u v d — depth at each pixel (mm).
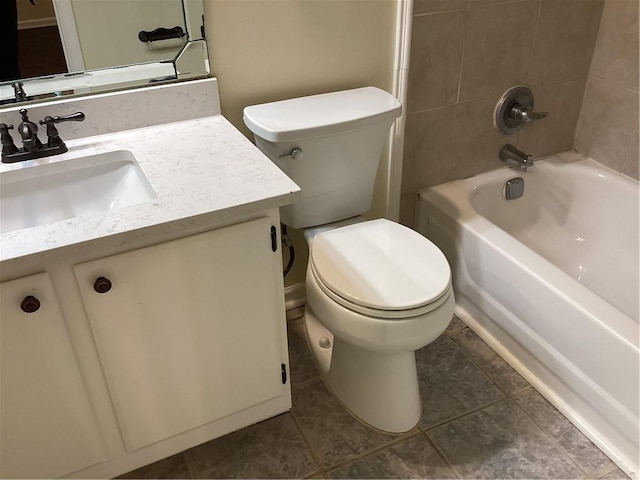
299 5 1611
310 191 1696
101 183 1415
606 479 1501
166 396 1364
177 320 1263
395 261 1523
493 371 1839
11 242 1036
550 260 2195
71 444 1310
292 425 1671
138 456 1427
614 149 2139
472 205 2086
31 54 1382
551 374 1721
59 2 1366
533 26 1964
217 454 1593
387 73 1857
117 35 1436
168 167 1317
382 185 2047
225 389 1441
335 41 1719
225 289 1280
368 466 1550
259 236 1253
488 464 1546
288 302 2109
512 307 1784
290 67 1695
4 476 1272
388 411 1619
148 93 1498
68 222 1099
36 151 1342
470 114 2039
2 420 1194
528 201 2270
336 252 1560
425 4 1744
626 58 1998
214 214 1145
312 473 1537
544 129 2219
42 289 1080
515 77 2043
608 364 1484
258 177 1271
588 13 2023
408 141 1977
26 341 1122
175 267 1190
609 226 2156
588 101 2195
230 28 1556
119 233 1069
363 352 1585
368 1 1699
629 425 1479
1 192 1316
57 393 1221
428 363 1873
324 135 1561
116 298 1165
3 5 1327
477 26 1870
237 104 1684
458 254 1971
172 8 1451
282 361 1498
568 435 1620
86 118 1457
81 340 1188
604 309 1509
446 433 1636
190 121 1576
